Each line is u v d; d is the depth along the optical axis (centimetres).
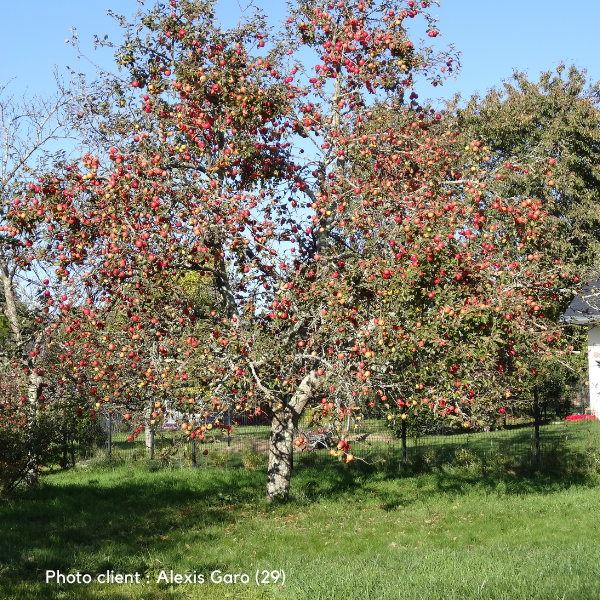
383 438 2003
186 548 936
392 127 1178
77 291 1059
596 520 1016
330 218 1238
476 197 1059
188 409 994
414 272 953
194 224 1020
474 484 1377
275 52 1170
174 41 1155
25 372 1377
